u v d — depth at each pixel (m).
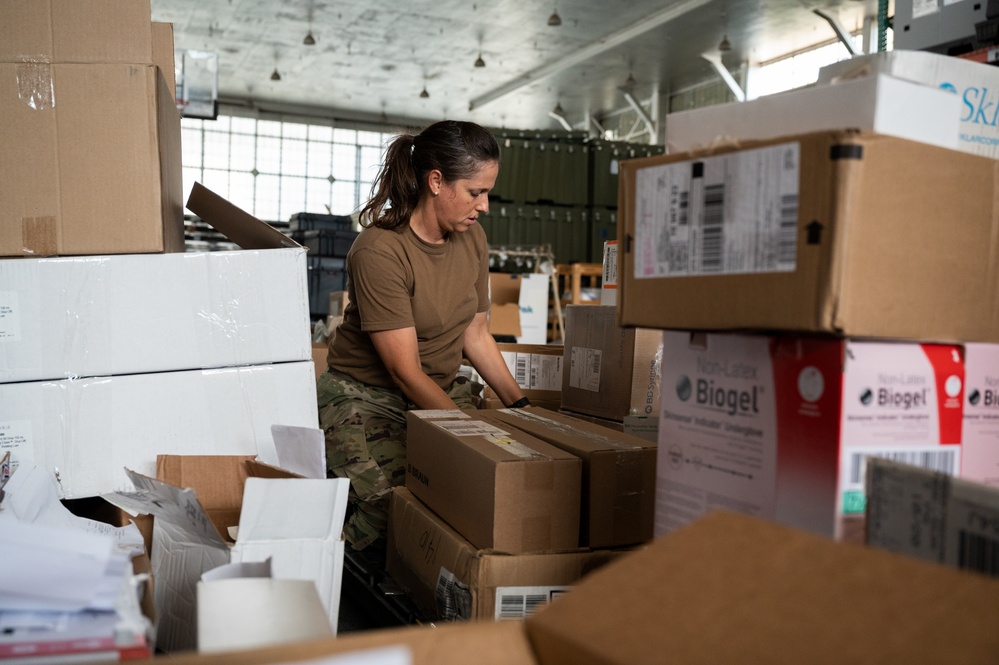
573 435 1.45
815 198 0.75
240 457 1.36
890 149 0.76
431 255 1.93
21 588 0.73
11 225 1.40
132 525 1.27
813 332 0.75
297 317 1.56
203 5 9.61
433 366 2.04
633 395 1.78
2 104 1.39
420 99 13.59
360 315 1.91
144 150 1.45
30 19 1.40
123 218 1.45
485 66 11.69
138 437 1.47
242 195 13.64
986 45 1.65
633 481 1.31
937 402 0.84
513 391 2.12
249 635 0.76
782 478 0.84
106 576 0.79
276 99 13.68
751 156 0.81
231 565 0.96
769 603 0.58
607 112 13.84
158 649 1.23
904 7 1.81
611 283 2.01
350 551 1.81
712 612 0.58
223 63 11.88
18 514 1.16
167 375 1.49
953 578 0.55
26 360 1.42
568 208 7.36
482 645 0.61
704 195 0.86
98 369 1.45
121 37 1.44
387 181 1.92
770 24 9.33
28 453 1.42
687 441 0.96
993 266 0.88
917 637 0.52
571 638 0.59
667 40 10.02
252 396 1.53
